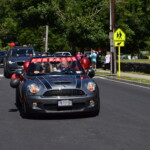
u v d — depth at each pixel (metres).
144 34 71.56
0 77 34.19
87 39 51.06
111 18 38.53
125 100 18.14
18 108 15.83
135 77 32.44
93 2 53.03
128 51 74.06
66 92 12.95
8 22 79.88
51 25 53.06
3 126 12.09
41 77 13.80
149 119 13.02
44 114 13.86
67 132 11.07
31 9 51.59
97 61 53.53
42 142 9.90
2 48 115.00
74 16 51.28
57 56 15.08
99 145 9.52
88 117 13.45
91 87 13.27
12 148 9.34
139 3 69.38
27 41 78.81
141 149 9.12
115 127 11.71
